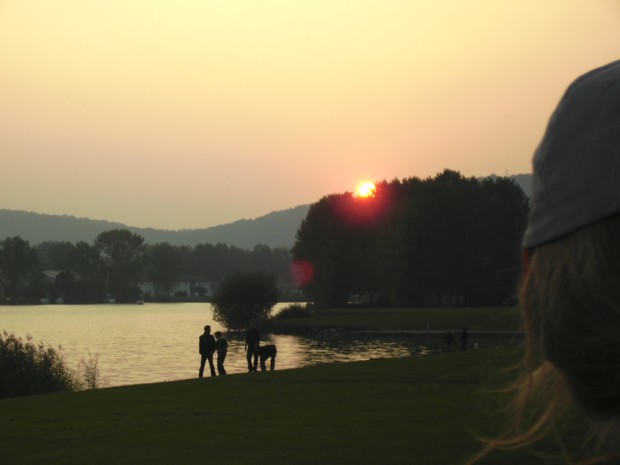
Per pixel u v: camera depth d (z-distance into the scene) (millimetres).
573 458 917
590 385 874
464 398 15570
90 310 184000
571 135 942
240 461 10367
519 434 1022
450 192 86938
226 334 80500
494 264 83188
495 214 83375
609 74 959
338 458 10352
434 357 25922
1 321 115688
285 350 56375
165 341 68438
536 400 991
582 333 870
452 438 11094
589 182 902
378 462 9992
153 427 13391
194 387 19828
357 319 88062
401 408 14633
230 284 84812
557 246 933
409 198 93938
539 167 980
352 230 110688
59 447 11758
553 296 914
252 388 19156
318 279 107188
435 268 86375
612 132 907
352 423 13102
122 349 57750
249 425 13312
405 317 84250
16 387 24344
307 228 113875
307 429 12688
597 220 892
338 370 22938
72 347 60000
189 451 11156
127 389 19719
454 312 83938
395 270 91562
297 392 17984
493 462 7645
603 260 875
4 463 10625
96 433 12914
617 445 865
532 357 985
